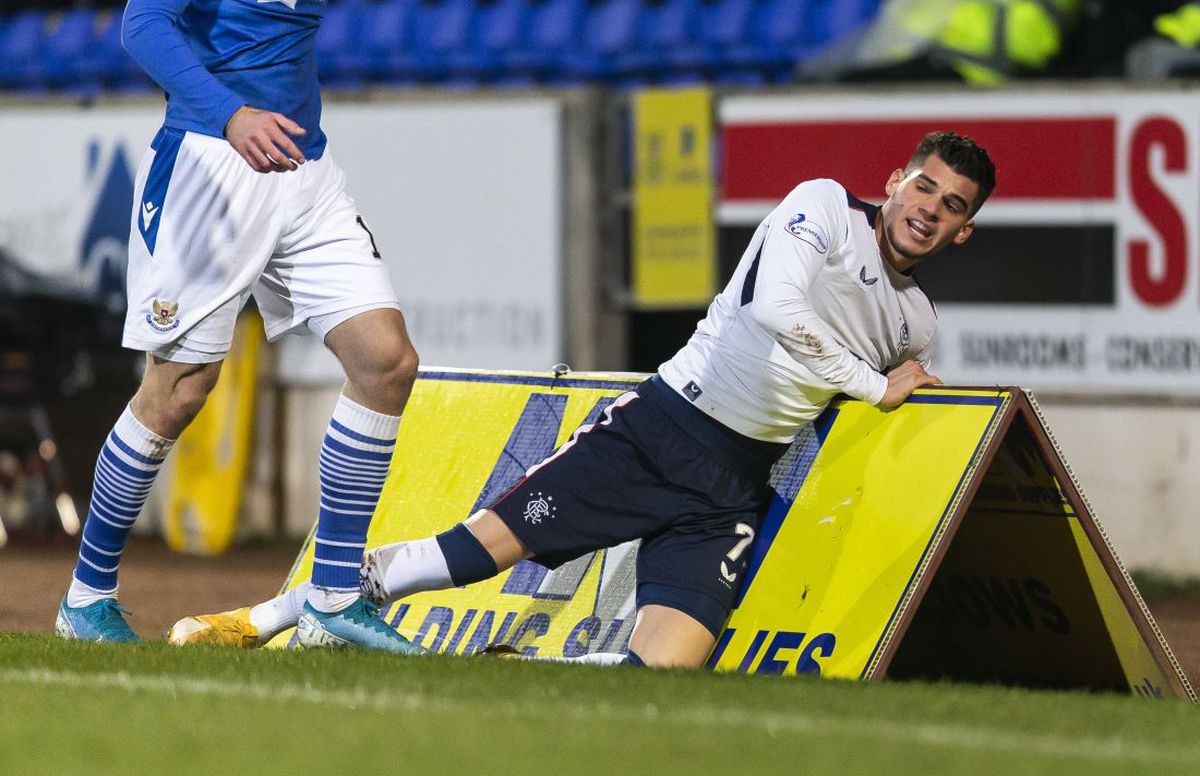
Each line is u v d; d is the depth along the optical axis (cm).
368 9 4266
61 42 4406
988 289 3131
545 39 4112
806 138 3234
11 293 3447
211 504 3491
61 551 3322
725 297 1692
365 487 1664
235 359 3547
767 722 1202
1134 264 3078
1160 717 1293
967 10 3553
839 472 1664
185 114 1655
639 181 3353
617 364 3412
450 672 1422
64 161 3597
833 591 1603
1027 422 1596
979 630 1798
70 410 3625
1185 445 3080
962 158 1625
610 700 1282
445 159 3419
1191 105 3047
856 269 1655
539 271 3375
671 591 1623
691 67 3984
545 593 1783
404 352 1661
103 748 1092
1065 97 3097
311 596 1681
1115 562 1617
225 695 1287
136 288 1672
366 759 1059
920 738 1154
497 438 1898
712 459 1658
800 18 3966
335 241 1677
